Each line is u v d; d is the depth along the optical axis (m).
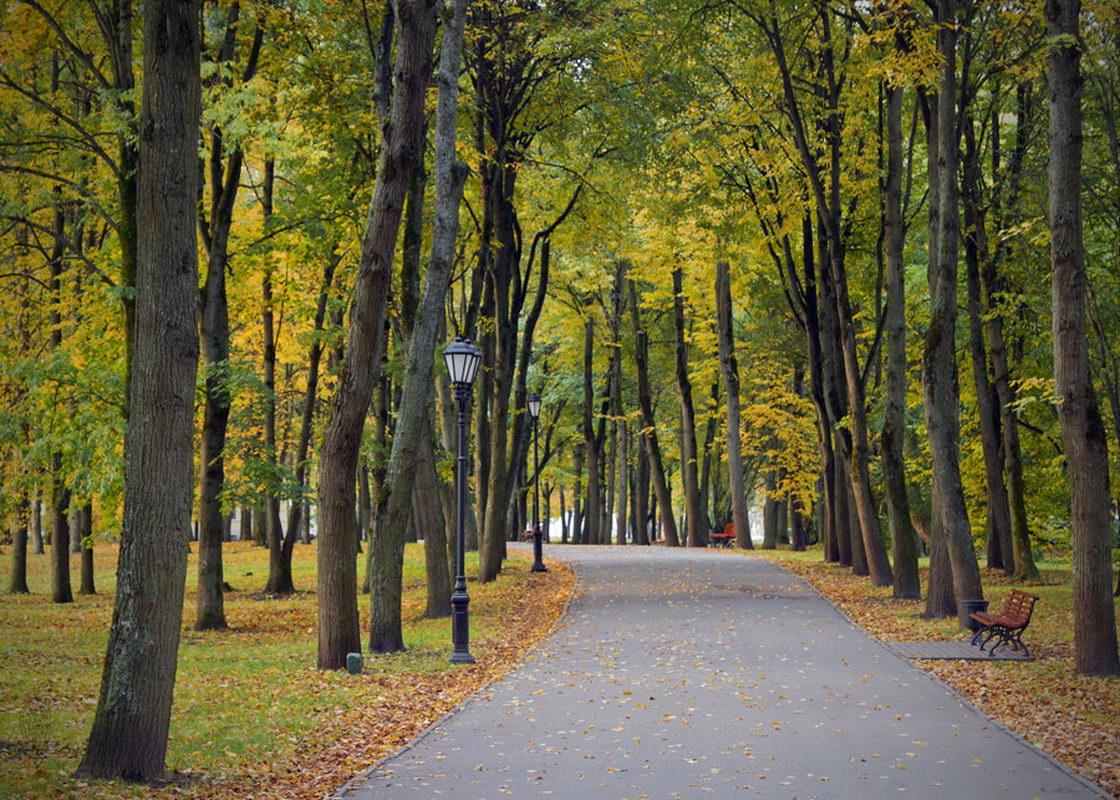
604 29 24.58
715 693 14.08
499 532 32.03
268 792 9.32
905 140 31.86
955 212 20.72
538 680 15.29
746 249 33.12
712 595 26.56
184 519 9.67
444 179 18.27
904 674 15.47
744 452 47.62
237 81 20.48
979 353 29.97
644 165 28.72
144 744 9.39
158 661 9.48
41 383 21.30
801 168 27.28
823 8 24.23
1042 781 9.55
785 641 18.91
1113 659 15.00
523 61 26.95
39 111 23.08
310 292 30.34
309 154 23.27
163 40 9.61
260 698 13.84
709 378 49.81
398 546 18.64
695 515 48.78
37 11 20.48
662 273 43.94
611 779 9.75
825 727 11.95
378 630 18.45
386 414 27.25
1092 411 15.20
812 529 62.47
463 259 31.94
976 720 12.30
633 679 15.24
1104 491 15.16
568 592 28.03
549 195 32.28
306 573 38.09
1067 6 15.26
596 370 58.66
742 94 27.22
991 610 23.08
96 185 23.59
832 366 30.05
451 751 10.93
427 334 18.55
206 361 23.11
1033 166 26.41
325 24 21.14
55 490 28.09
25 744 10.77
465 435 17.80
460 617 17.28
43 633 21.62
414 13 16.12
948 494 20.45
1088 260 24.75
